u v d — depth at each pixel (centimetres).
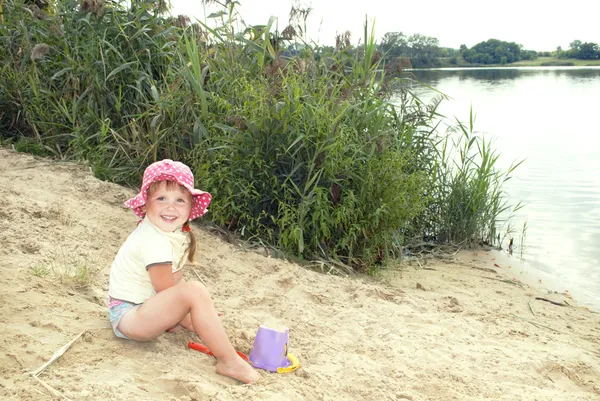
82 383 332
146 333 383
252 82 754
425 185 805
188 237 434
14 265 471
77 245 551
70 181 709
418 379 425
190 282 388
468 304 625
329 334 491
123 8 853
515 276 751
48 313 406
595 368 480
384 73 830
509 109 2077
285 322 498
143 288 397
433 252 833
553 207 993
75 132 785
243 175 702
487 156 901
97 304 445
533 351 500
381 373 427
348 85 818
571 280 740
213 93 749
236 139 693
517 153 1357
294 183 704
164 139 759
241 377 382
